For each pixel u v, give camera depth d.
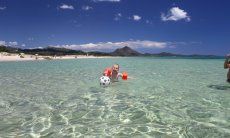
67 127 6.78
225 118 7.64
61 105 9.30
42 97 10.82
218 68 31.81
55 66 33.59
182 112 8.35
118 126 6.87
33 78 18.23
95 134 6.25
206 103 9.74
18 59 53.78
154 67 33.62
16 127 6.77
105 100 10.20
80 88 13.31
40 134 6.24
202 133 6.32
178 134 6.25
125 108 8.86
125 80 16.73
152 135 6.17
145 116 7.85
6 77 18.92
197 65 40.94
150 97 10.88
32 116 7.82
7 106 9.15
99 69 27.89
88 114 8.07
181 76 20.12
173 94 11.66
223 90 12.91
